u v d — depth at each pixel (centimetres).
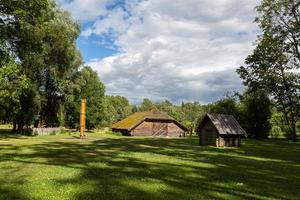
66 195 1367
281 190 1595
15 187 1509
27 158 2691
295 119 6988
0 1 3334
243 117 7656
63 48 6094
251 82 6712
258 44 5653
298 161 2947
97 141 5412
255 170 2269
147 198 1352
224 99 8100
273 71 6400
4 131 7731
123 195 1394
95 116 10006
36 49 3981
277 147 4781
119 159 2748
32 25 3906
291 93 6397
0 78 3388
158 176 1886
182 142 5600
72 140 5456
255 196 1439
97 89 10038
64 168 2136
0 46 3491
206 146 4731
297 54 5203
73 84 6831
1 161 2447
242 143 5716
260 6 5241
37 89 6316
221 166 2427
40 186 1539
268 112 7438
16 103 5875
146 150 3775
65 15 6369
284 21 5225
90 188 1516
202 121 5025
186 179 1811
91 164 2380
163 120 8531
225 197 1401
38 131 6931
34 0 3541
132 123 8294
